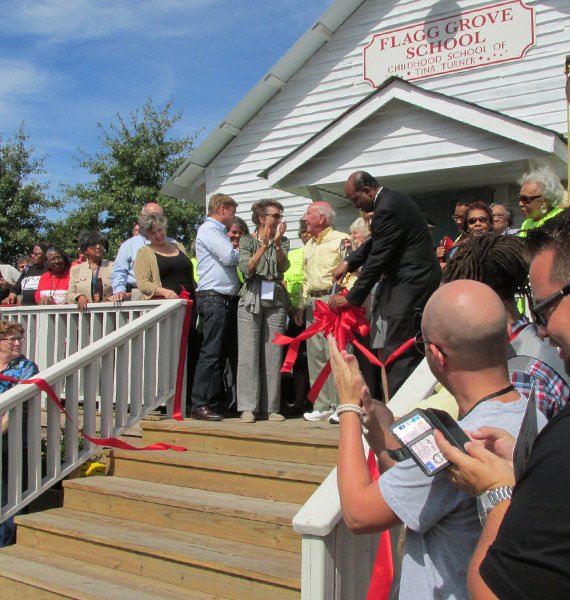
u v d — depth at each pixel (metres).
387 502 1.59
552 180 4.55
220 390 5.17
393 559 2.65
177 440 4.64
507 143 6.27
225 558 3.30
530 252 1.36
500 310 1.64
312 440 4.02
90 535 3.74
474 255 2.31
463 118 6.37
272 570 3.12
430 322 1.68
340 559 2.38
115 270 5.83
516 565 1.07
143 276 5.43
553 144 5.93
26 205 22.48
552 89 7.19
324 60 8.65
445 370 1.68
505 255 2.25
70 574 3.60
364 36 8.38
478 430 1.46
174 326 5.20
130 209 21.33
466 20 7.71
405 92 6.67
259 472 3.87
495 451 1.43
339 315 4.30
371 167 7.03
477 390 1.63
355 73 8.44
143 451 4.54
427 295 3.96
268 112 9.02
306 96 8.75
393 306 3.96
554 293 1.28
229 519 3.61
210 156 9.38
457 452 1.37
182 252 5.71
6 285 9.07
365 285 3.98
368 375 4.92
